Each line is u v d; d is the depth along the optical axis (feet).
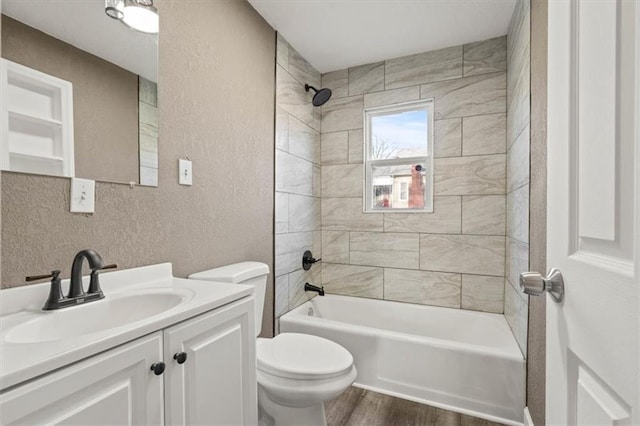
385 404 5.96
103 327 3.35
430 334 7.89
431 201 8.28
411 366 6.11
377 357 6.39
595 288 1.59
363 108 9.00
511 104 6.78
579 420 1.76
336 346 5.26
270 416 5.10
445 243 8.11
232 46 5.87
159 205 4.44
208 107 5.30
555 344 2.10
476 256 7.79
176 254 4.69
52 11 3.31
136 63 4.13
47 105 3.25
